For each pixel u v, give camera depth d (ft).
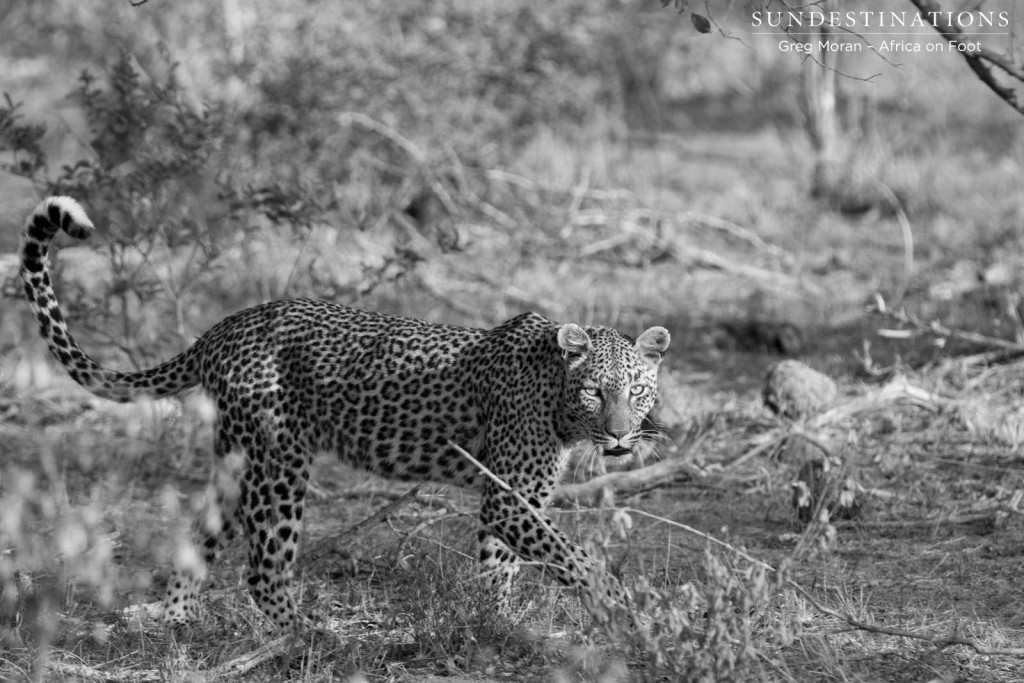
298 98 67.51
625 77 99.55
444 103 70.95
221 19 71.20
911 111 96.02
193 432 40.88
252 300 56.59
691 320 57.77
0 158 78.02
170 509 28.76
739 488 38.11
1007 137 90.63
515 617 27.58
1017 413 42.09
